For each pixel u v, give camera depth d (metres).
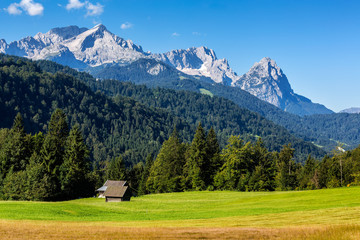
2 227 35.38
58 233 33.03
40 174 84.56
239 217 45.16
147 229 35.31
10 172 87.25
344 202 50.28
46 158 91.75
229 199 79.88
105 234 32.69
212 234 31.88
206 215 50.00
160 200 84.75
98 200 88.44
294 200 60.72
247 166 113.38
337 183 112.44
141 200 85.94
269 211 49.44
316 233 29.66
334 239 27.80
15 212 49.12
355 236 27.95
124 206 68.12
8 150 92.31
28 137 101.12
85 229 35.44
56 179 90.19
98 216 52.38
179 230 34.41
